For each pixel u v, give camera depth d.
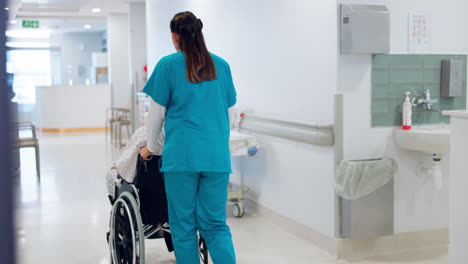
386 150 3.40
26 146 6.43
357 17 3.13
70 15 12.36
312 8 3.49
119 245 3.05
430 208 3.54
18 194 1.08
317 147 3.51
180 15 2.48
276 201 4.20
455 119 2.52
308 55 3.57
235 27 4.85
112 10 11.43
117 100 12.26
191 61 2.45
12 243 1.07
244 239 3.82
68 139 11.38
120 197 2.89
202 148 2.44
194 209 2.55
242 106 4.81
